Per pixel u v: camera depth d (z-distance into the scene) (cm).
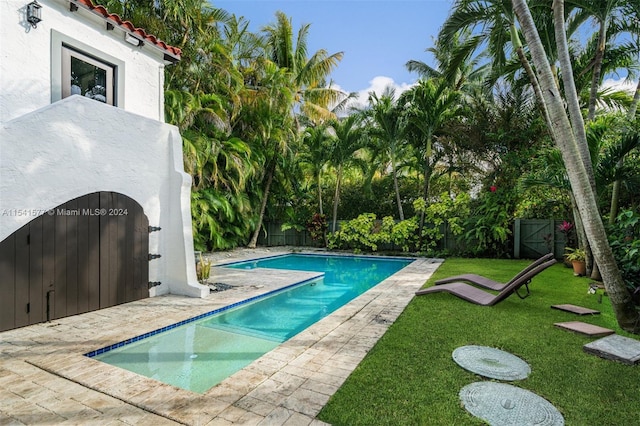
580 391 310
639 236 618
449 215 1391
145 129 656
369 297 668
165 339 502
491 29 869
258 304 695
